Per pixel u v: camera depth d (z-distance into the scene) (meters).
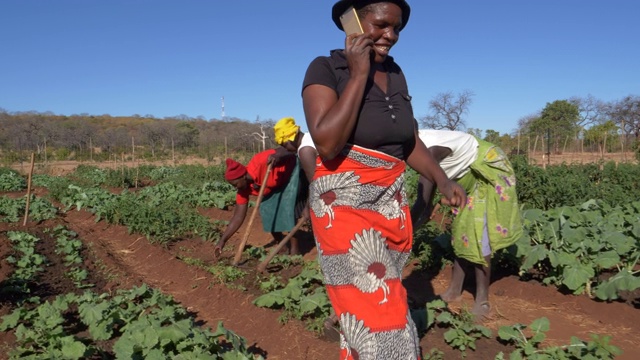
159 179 22.33
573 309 5.19
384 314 2.50
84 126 55.50
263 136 17.36
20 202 12.95
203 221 9.13
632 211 7.49
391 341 2.47
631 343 4.46
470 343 4.24
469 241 4.73
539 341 4.11
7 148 43.75
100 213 11.20
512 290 5.65
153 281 6.82
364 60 2.42
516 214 4.68
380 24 2.65
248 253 7.25
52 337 4.25
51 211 12.54
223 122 70.50
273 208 7.09
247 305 5.36
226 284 5.91
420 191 4.52
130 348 3.87
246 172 6.75
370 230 2.61
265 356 4.42
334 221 2.62
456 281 5.28
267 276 6.17
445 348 4.27
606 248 5.84
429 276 6.20
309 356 4.28
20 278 6.29
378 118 2.60
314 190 2.71
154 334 3.96
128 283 6.70
